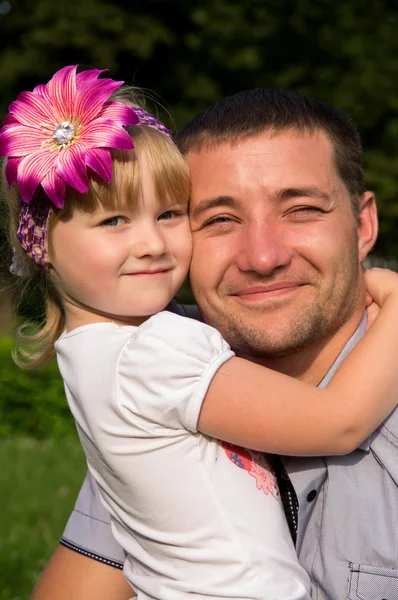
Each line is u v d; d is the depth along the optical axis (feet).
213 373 7.75
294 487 8.45
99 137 8.15
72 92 8.47
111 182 8.35
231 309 9.02
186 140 9.32
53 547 19.58
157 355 7.77
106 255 8.46
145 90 10.65
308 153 8.89
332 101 63.52
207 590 7.72
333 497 8.33
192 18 62.90
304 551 8.37
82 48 62.69
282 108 9.09
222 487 7.89
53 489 25.11
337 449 7.95
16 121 8.70
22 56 62.75
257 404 7.77
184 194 8.96
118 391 7.91
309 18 65.62
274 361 9.23
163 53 64.03
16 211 9.23
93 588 9.46
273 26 64.59
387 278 9.37
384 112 64.39
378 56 65.05
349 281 8.95
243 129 8.93
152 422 7.84
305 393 7.91
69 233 8.57
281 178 8.73
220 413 7.77
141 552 8.32
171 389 7.72
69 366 8.52
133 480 7.97
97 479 8.64
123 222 8.58
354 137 9.50
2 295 10.41
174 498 7.85
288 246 8.73
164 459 7.86
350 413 7.94
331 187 8.93
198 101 63.21
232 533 7.77
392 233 65.16
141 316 8.95
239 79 64.90
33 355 9.68
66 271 8.73
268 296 8.84
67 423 36.19
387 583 7.92
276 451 7.91
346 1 66.44
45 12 61.77
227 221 8.98
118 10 62.18
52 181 8.25
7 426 36.22
